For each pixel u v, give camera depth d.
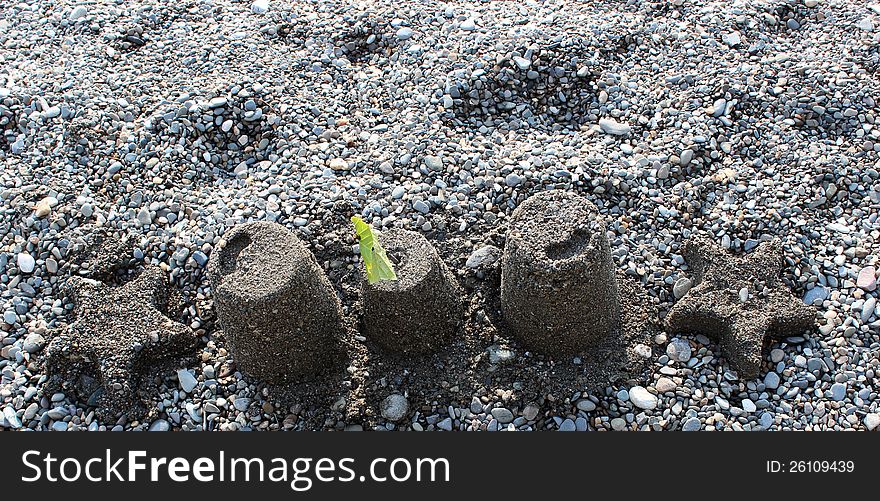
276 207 1.54
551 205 1.41
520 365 1.43
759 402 1.42
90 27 1.83
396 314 1.40
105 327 1.45
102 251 1.52
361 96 1.71
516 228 1.40
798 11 1.84
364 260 1.31
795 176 1.59
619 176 1.57
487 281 1.48
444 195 1.55
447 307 1.43
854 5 1.83
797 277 1.50
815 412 1.41
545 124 1.69
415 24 1.82
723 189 1.58
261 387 1.43
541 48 1.73
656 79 1.72
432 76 1.72
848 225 1.55
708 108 1.66
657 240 1.53
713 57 1.74
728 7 1.83
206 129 1.65
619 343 1.45
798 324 1.45
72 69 1.74
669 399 1.42
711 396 1.42
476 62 1.71
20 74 1.74
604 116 1.69
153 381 1.44
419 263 1.40
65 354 1.44
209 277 1.39
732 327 1.44
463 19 1.82
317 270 1.41
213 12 1.87
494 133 1.65
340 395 1.42
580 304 1.39
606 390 1.42
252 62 1.75
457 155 1.59
